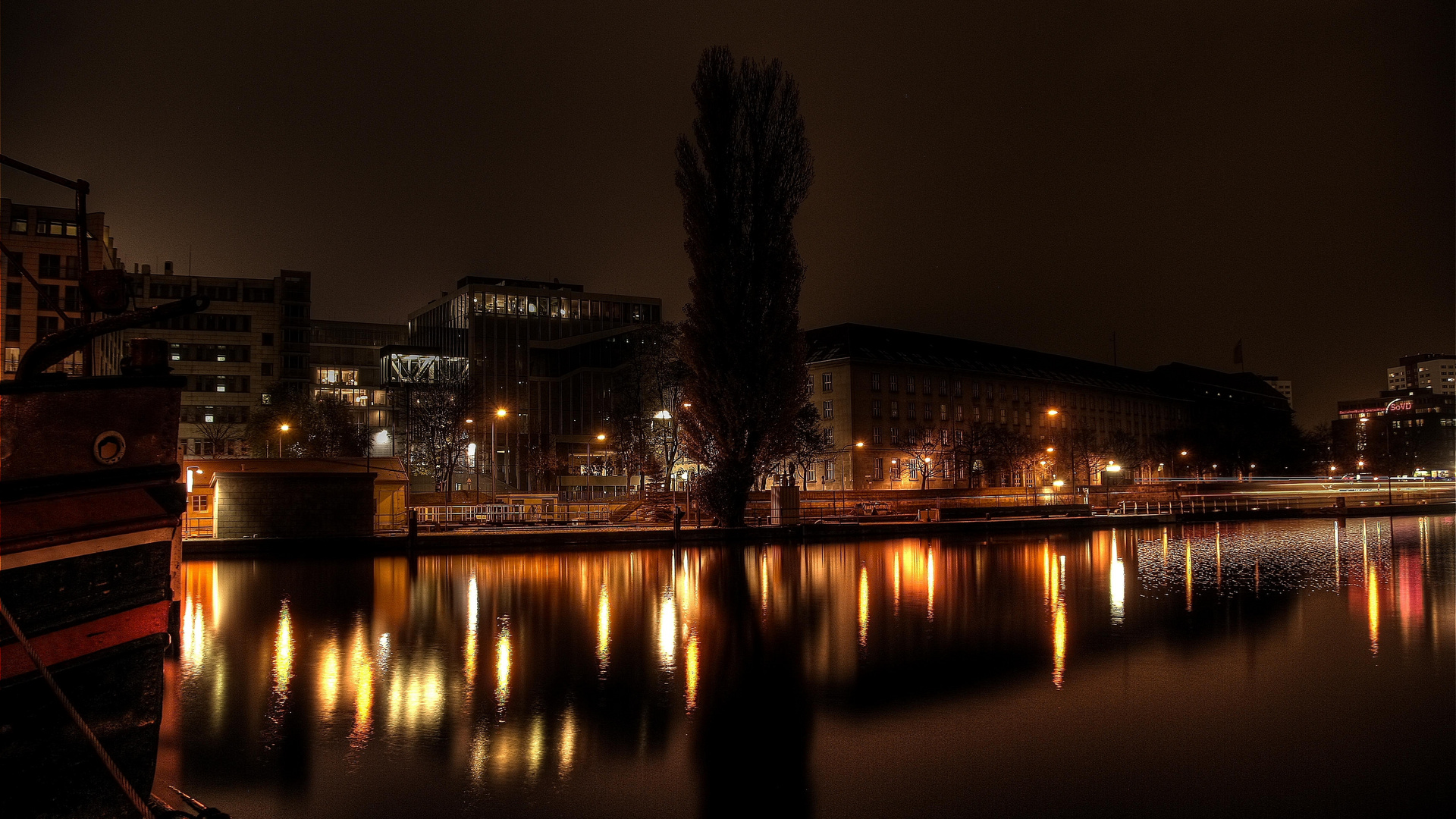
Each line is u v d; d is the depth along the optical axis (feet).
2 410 20.08
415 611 68.80
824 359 317.22
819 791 30.50
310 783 30.68
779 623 63.16
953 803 29.45
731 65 150.71
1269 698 42.11
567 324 393.70
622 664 49.60
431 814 28.19
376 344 450.71
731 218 149.59
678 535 142.41
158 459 22.04
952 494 232.32
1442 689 43.50
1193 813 28.55
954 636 58.13
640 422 256.52
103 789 21.38
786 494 156.87
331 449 297.12
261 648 53.98
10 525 20.15
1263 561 111.55
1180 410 496.23
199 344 383.86
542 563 110.93
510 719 38.68
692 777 31.81
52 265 258.16
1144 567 104.22
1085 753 34.30
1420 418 625.41
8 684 19.98
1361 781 31.17
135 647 21.72
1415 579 90.79
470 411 285.84
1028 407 382.83
